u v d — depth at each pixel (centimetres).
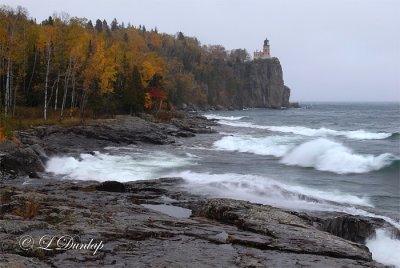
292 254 1071
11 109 4625
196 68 16400
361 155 3123
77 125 4172
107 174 2531
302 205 1750
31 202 1441
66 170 2653
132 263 931
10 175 2355
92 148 3778
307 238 1186
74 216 1279
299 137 5016
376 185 2352
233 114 13050
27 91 5222
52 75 5394
